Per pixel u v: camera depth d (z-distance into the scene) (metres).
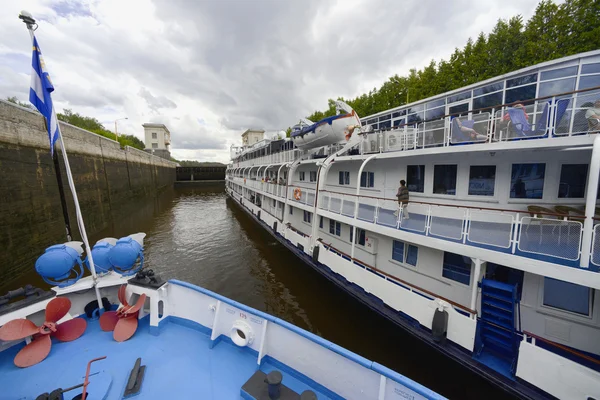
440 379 6.99
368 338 8.91
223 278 13.73
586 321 5.68
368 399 3.52
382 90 30.41
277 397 3.55
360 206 9.82
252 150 31.02
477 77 20.27
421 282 8.35
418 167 9.03
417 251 8.45
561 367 4.93
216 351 4.82
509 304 6.07
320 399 3.93
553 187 6.51
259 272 14.38
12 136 12.75
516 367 5.58
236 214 30.61
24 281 12.09
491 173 7.35
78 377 4.12
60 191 16.84
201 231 22.92
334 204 10.87
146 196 42.75
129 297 5.56
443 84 22.59
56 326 4.85
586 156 6.13
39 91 4.99
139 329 5.35
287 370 4.36
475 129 7.29
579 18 16.59
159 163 57.06
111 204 26.39
